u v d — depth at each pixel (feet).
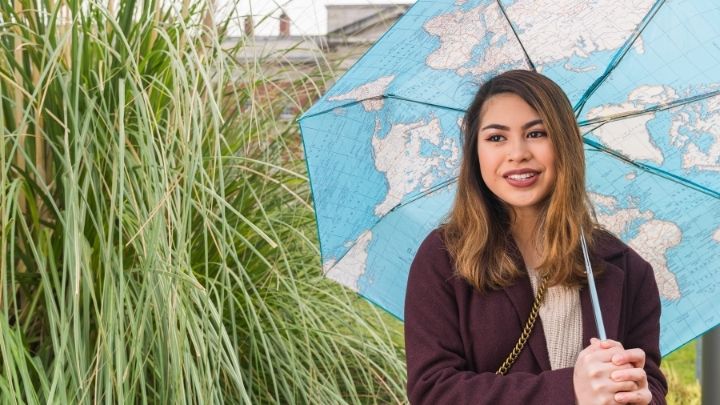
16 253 9.86
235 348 9.64
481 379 6.62
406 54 8.01
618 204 8.38
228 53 11.47
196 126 9.20
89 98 9.61
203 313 9.09
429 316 7.06
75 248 8.29
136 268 9.60
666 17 7.94
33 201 9.59
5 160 9.78
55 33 10.02
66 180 9.18
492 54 8.11
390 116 8.31
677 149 8.17
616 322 6.89
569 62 8.06
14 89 10.02
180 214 9.48
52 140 9.99
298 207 11.94
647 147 8.26
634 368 6.03
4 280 8.56
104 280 8.86
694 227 8.18
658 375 7.09
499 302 6.91
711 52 7.89
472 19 8.04
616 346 6.15
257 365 10.03
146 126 9.34
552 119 6.86
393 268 8.54
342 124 8.18
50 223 9.82
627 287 7.16
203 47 10.36
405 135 8.36
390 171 8.39
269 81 11.85
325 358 11.01
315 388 10.32
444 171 8.40
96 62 10.30
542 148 6.88
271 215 11.66
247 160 10.73
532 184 6.91
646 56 8.04
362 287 8.45
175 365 8.61
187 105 9.49
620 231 8.36
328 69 12.94
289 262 11.52
